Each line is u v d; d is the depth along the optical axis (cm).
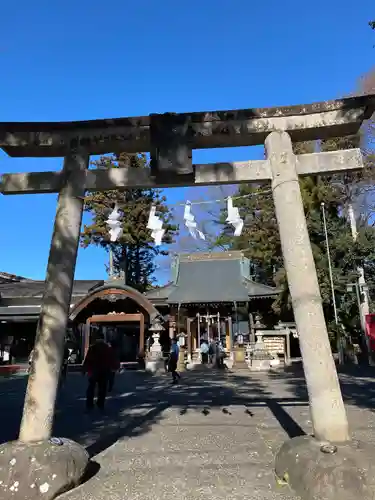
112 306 2475
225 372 2150
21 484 418
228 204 828
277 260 2734
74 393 1318
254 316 2827
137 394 1263
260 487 439
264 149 587
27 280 3678
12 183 581
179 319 2817
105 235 3039
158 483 461
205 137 576
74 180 567
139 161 2573
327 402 463
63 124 577
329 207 2614
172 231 3148
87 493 434
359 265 2544
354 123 560
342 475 391
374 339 2316
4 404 1101
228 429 733
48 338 500
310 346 482
